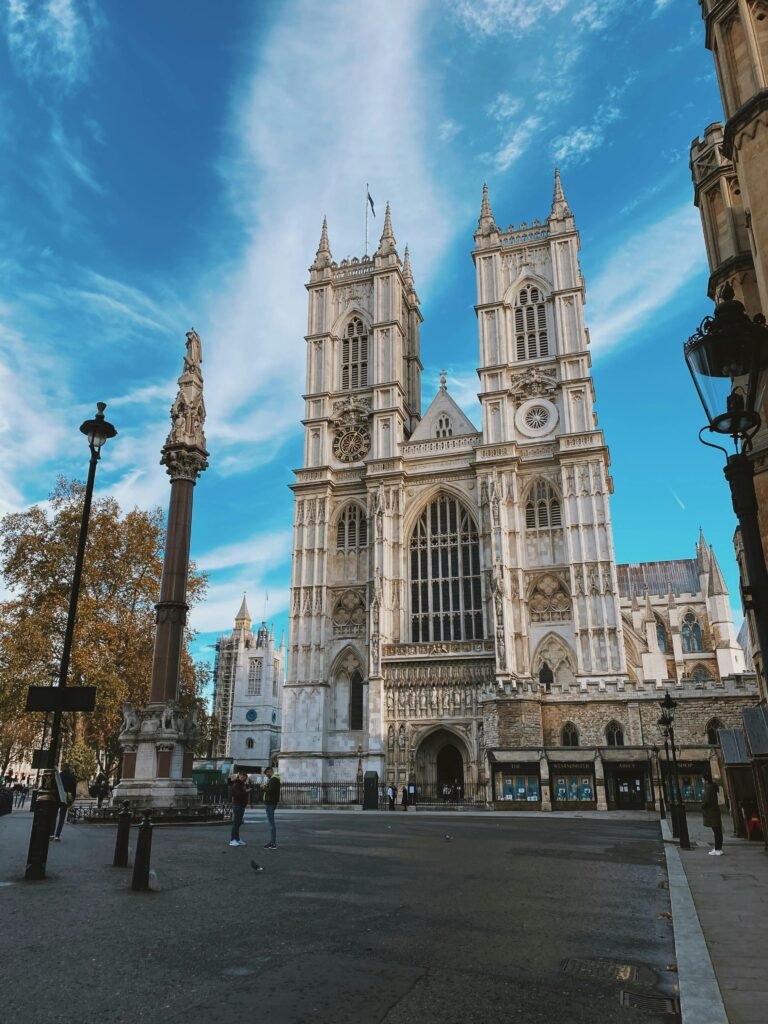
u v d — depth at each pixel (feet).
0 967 29.96
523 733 188.24
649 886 54.44
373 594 240.94
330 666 246.68
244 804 81.61
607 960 32.78
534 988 28.45
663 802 136.87
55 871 57.67
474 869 63.10
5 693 185.98
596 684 193.57
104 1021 24.09
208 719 230.89
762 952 31.96
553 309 255.09
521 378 252.62
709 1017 22.93
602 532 225.76
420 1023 24.47
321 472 265.54
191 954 32.37
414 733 220.64
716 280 84.74
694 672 355.56
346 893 48.75
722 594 359.05
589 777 173.58
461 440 253.65
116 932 36.24
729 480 31.07
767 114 56.65
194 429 133.28
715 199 87.56
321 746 236.22
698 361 31.37
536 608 230.27
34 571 200.03
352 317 287.89
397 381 266.57
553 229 261.85
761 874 58.08
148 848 49.24
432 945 34.78
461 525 246.88
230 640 652.89
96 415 69.67
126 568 208.13
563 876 59.26
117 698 187.01
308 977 29.22
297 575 256.32
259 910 42.27
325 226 305.32
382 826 120.88
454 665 223.51
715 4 62.03
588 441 234.79
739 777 101.45
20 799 202.28
